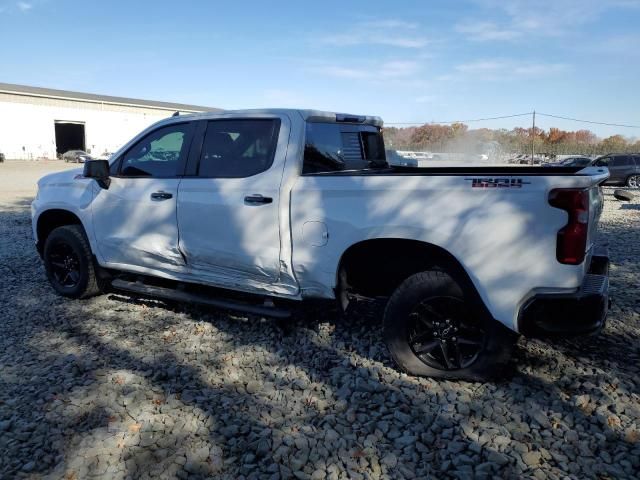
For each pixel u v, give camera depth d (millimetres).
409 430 3043
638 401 3277
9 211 14922
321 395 3484
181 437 3010
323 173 3947
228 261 4355
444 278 3506
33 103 59938
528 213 3160
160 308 5312
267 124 4262
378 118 5223
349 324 4727
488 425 3064
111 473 2707
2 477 2686
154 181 4785
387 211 3557
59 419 3207
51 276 5777
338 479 2645
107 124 67438
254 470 2723
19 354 4219
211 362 4016
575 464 2697
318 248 3875
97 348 4305
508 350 3447
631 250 8148
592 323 3164
